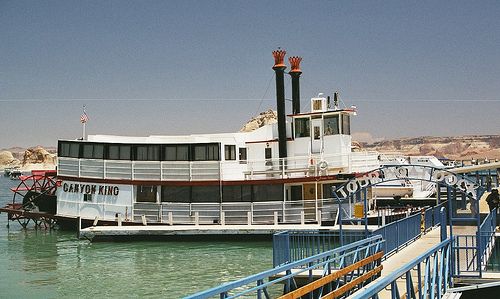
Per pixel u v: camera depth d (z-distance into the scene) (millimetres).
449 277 19250
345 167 42688
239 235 40562
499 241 28641
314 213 41500
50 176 56906
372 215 40875
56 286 27906
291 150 45625
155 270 31438
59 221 50125
